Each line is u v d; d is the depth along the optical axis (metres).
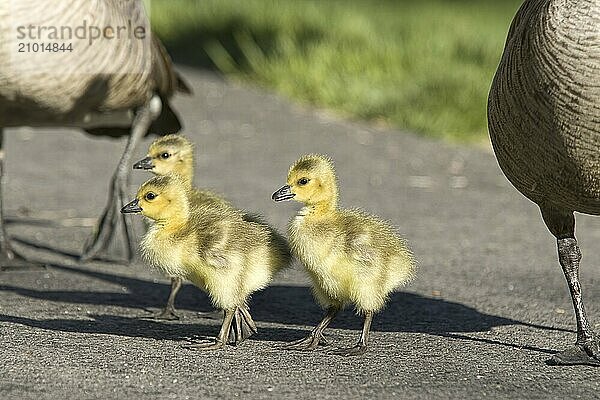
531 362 9.82
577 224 16.62
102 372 9.15
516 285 12.93
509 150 9.66
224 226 10.11
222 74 29.39
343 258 9.90
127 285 12.77
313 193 10.05
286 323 11.16
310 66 27.97
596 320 11.46
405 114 24.39
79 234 15.34
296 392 8.75
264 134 23.23
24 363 9.34
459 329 10.98
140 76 13.39
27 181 18.55
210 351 9.93
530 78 9.05
